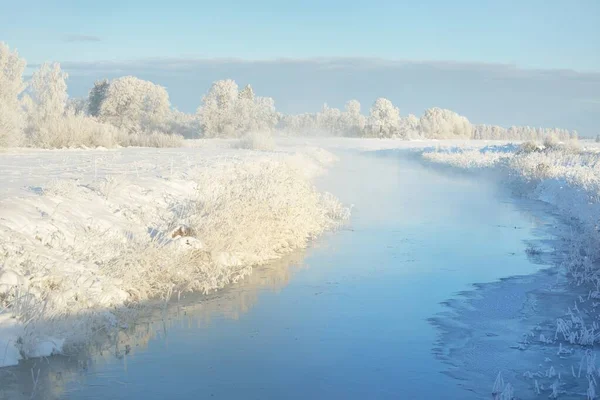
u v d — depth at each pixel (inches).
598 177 949.2
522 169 1257.4
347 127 5064.0
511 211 874.1
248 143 1824.6
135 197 581.0
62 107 1718.8
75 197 514.3
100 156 1095.6
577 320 375.9
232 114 3102.9
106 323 355.9
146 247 447.5
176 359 319.3
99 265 418.6
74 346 329.1
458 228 725.9
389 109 4904.0
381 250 595.8
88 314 351.9
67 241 428.5
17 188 533.3
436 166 1760.6
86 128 1520.7
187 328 366.9
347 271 510.3
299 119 5246.1
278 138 3479.3
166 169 808.3
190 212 553.9
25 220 424.2
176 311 399.5
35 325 319.6
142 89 3208.7
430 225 746.2
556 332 356.2
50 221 441.4
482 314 396.5
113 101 3171.8
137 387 284.8
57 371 301.0
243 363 314.2
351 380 293.7
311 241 641.6
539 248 608.4
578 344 342.0
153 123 3154.5
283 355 324.8
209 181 685.3
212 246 492.7
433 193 1088.2
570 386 286.4
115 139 1740.9
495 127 5718.5
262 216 566.3
